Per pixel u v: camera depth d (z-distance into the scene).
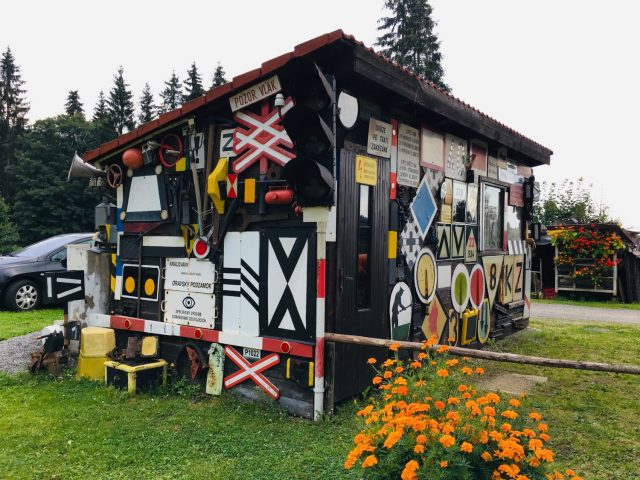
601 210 26.02
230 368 5.65
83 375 6.45
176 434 4.64
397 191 6.15
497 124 8.05
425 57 32.81
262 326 5.41
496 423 2.98
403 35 32.84
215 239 5.78
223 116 5.77
